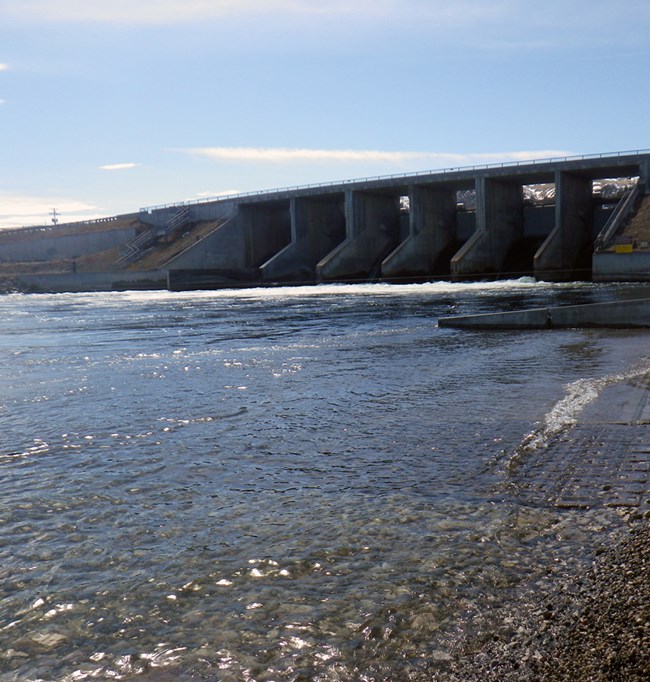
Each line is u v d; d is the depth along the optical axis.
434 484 6.08
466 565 4.31
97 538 5.04
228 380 12.66
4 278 90.44
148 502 5.86
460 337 19.45
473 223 79.44
